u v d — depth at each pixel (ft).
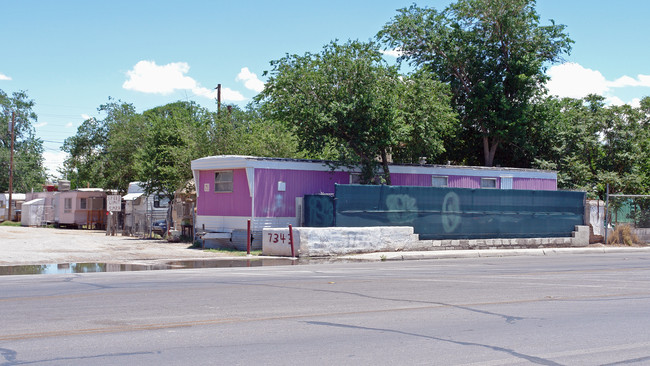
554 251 80.79
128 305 31.58
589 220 90.53
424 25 129.49
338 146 89.61
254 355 21.34
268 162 76.18
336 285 40.65
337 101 86.63
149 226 105.09
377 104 85.40
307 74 87.04
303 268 54.44
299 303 32.81
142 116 157.89
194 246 79.82
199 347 22.48
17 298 33.73
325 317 28.89
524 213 83.97
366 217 72.49
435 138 104.27
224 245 77.00
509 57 127.54
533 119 129.49
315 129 86.79
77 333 24.71
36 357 20.74
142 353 21.48
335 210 70.64
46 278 44.24
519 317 29.63
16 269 52.37
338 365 20.07
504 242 81.56
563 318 29.50
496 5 123.24
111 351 21.72
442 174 91.81
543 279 46.14
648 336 25.54
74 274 47.55
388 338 24.45
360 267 55.88
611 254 79.77
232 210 78.07
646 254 79.51
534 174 101.71
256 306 31.68
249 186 74.79
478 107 125.49
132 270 52.06
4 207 196.75
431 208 76.89
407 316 29.48
